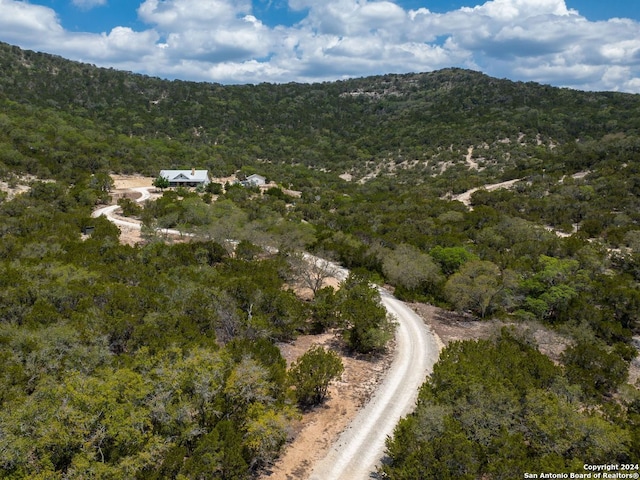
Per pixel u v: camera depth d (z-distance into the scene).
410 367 26.19
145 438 13.62
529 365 22.55
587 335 30.97
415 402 22.05
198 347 19.89
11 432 12.30
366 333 27.12
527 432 17.19
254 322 25.81
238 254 42.69
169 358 17.95
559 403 17.59
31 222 45.59
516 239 56.53
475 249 50.56
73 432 12.59
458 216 66.62
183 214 54.00
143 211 58.19
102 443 13.04
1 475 11.65
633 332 36.88
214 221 47.03
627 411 21.95
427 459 14.45
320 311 31.34
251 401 17.17
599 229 62.72
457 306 35.56
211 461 13.98
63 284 26.72
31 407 13.01
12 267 29.72
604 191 76.81
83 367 18.16
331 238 52.69
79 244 39.44
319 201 86.50
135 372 16.55
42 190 59.28
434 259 45.81
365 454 17.88
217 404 15.98
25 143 83.19
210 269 34.91
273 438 16.00
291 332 29.03
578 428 16.16
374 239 54.88
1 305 24.39
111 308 24.64
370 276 42.62
